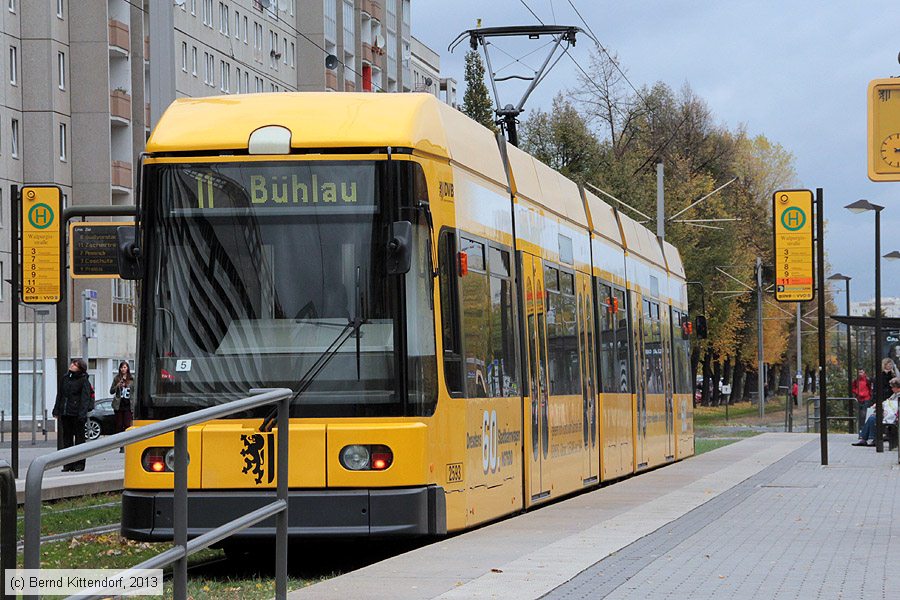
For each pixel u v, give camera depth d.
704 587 11.07
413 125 14.73
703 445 46.78
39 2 74.50
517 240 18.95
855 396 52.69
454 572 11.65
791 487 23.34
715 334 82.94
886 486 23.61
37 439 62.53
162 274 14.37
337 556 16.30
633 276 29.80
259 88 97.06
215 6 89.31
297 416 14.01
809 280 30.92
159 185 14.50
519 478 18.12
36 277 27.16
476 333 16.31
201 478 13.88
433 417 14.43
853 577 11.74
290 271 14.23
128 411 40.69
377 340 14.14
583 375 23.17
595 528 15.63
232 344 14.16
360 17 112.81
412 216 14.41
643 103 79.94
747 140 92.06
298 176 14.36
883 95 15.36
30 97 74.88
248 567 15.16
